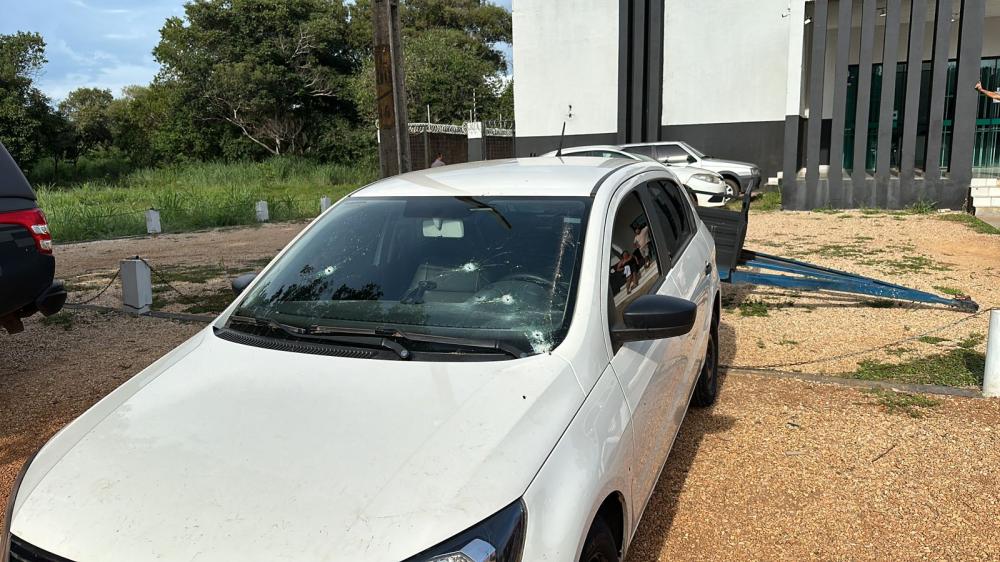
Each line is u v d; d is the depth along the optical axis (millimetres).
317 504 1863
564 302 2688
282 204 20016
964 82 14156
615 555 2377
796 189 15477
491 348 2523
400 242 3141
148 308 7867
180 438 2189
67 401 5152
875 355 5680
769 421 4426
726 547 3156
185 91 39812
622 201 3346
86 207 18547
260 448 2094
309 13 40438
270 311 2975
